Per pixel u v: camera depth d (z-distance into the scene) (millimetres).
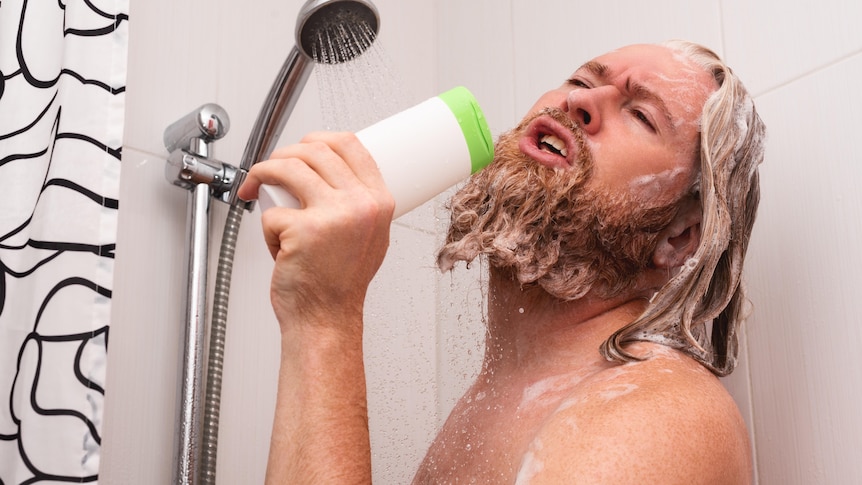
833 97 900
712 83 825
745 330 946
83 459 735
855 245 852
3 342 767
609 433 585
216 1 1125
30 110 816
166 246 997
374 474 1119
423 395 1207
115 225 800
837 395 840
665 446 580
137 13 1025
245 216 1086
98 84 823
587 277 770
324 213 581
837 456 829
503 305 816
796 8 957
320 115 1222
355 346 631
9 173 795
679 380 660
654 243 797
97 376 759
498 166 790
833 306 861
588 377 721
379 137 626
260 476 1034
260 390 1058
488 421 772
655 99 792
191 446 874
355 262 600
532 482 590
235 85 1122
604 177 770
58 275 762
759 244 951
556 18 1250
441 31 1432
